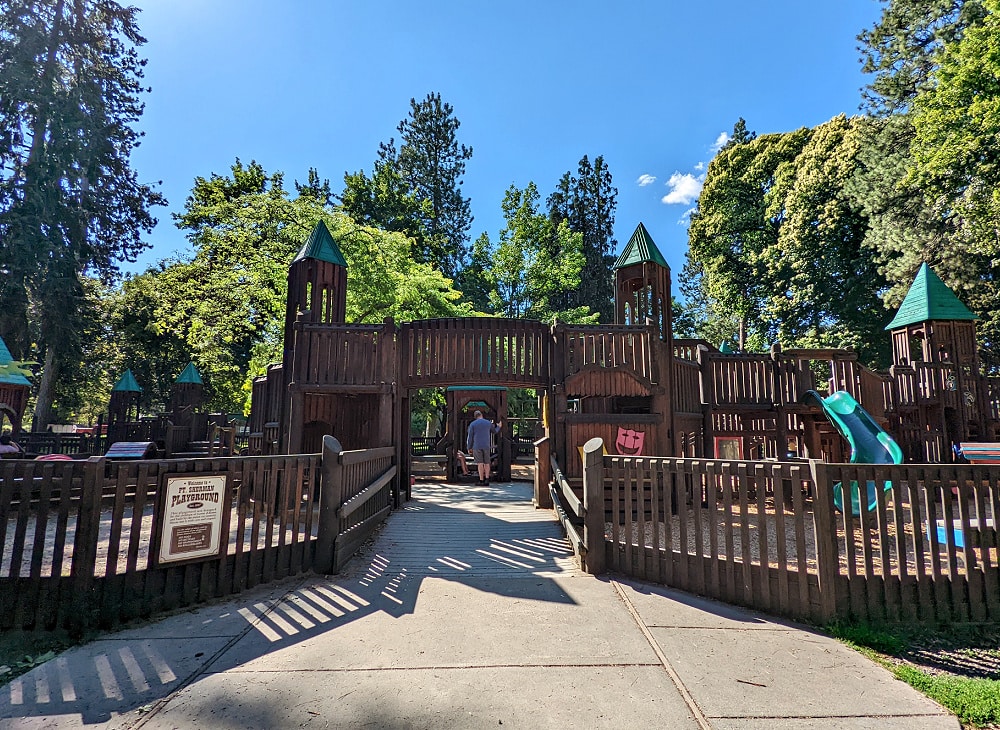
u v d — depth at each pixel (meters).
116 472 4.05
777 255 29.55
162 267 34.12
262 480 4.96
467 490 11.84
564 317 32.59
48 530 7.32
